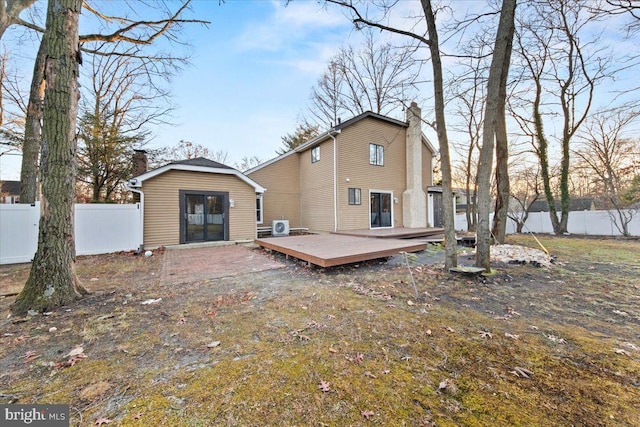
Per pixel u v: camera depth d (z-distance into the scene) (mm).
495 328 2797
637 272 5109
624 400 1698
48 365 2143
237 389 1823
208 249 8844
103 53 8289
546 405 1656
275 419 1554
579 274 5004
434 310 3320
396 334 2654
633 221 11117
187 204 9547
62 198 3627
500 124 8336
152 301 3697
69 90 3691
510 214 14891
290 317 3109
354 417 1562
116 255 7645
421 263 6230
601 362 2148
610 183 11734
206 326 2879
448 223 5270
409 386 1842
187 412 1614
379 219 13336
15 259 6727
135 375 2002
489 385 1851
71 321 3025
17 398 1754
